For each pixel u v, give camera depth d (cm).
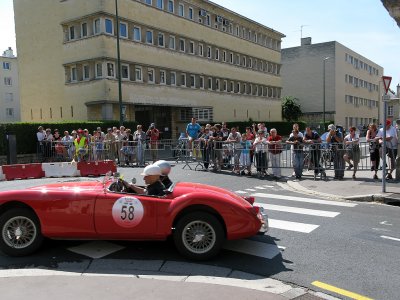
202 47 4025
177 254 589
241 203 581
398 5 1102
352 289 471
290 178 1377
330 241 657
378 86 9050
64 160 2005
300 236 686
